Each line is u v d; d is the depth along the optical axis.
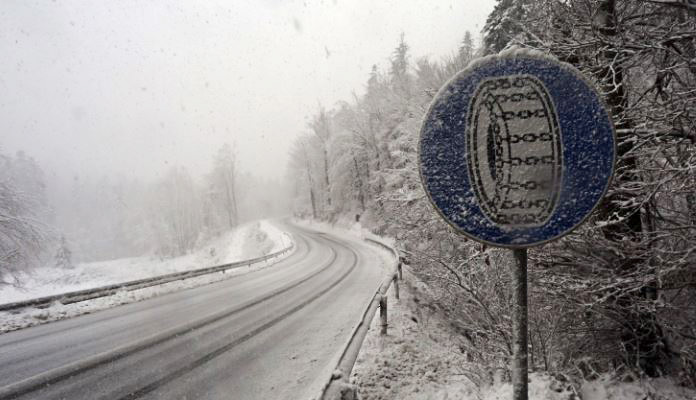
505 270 4.90
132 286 11.15
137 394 3.88
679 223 3.70
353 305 8.42
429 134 1.56
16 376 4.49
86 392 3.95
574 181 1.40
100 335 6.43
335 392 3.02
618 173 3.88
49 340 6.22
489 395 3.61
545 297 4.32
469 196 1.51
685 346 3.55
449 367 5.35
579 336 4.20
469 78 1.51
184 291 11.99
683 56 3.44
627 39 3.70
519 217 1.46
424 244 11.16
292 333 6.22
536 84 1.44
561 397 3.15
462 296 5.92
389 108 28.78
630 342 3.83
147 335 6.25
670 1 3.35
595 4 4.02
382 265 15.91
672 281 3.84
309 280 12.74
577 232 3.89
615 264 3.89
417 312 8.62
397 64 31.00
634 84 4.38
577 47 3.91
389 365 5.14
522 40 4.60
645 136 3.53
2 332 6.94
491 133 1.49
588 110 1.39
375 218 33.62
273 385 4.08
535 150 1.44
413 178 11.38
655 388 3.39
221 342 5.75
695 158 3.21
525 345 1.55
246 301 9.27
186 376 4.38
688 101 3.31
